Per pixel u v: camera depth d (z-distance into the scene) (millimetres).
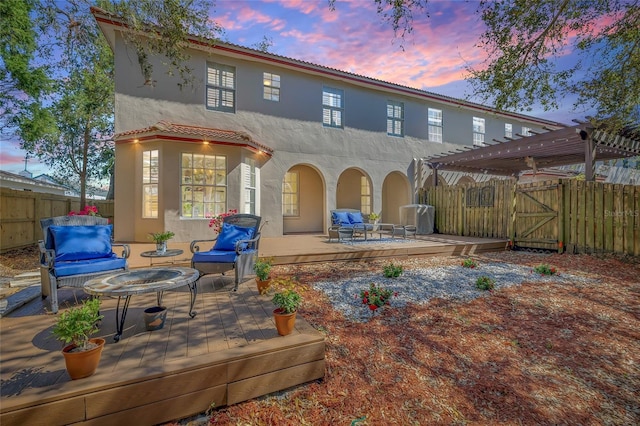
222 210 8648
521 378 2773
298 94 10703
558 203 7988
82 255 3912
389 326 3656
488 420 2299
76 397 1909
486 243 8695
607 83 5465
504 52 5406
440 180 13891
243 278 5184
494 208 9695
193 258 4512
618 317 3984
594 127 7293
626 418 2334
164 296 4176
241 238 5145
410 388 2617
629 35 4930
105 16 7289
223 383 2326
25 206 8477
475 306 4320
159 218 7992
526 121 15867
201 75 9180
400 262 7191
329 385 2633
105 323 3152
